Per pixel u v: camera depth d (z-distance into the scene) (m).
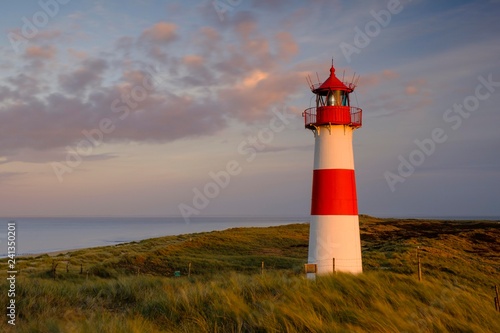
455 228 59.47
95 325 8.41
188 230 164.25
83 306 11.84
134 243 62.19
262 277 13.05
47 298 11.68
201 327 8.80
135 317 9.59
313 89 20.03
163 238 65.62
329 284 11.98
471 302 11.85
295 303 9.96
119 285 14.38
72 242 103.56
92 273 28.83
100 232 161.12
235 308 9.59
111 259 36.53
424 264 26.77
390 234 54.50
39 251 72.19
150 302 11.34
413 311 10.30
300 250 44.69
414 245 34.88
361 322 8.98
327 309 9.70
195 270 32.62
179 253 39.38
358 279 12.59
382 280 12.98
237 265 34.31
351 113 19.50
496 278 26.06
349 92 19.86
